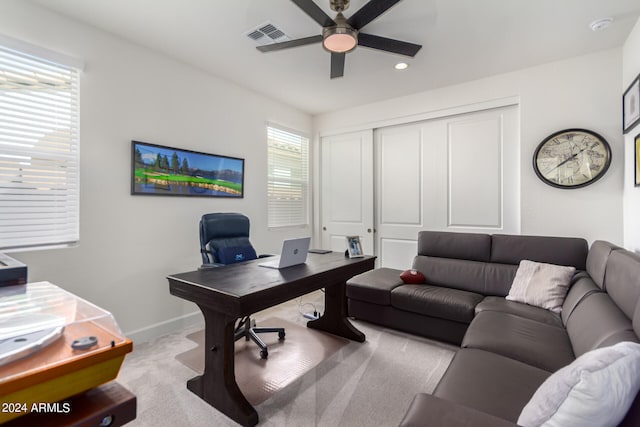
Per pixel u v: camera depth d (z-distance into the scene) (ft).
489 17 7.36
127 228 8.43
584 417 2.49
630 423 2.60
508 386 4.07
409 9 7.03
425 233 10.65
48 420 2.09
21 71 6.75
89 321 2.79
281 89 11.94
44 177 7.05
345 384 6.55
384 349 8.08
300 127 14.52
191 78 9.89
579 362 2.74
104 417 2.21
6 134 6.58
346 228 14.44
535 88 9.98
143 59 8.71
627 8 7.04
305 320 10.14
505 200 10.86
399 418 5.51
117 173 8.20
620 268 5.15
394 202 13.24
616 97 8.85
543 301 7.45
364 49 8.86
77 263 7.52
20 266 4.13
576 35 8.17
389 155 13.33
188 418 5.49
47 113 7.08
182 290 5.98
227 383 5.63
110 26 7.73
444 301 8.14
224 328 5.60
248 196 11.94
